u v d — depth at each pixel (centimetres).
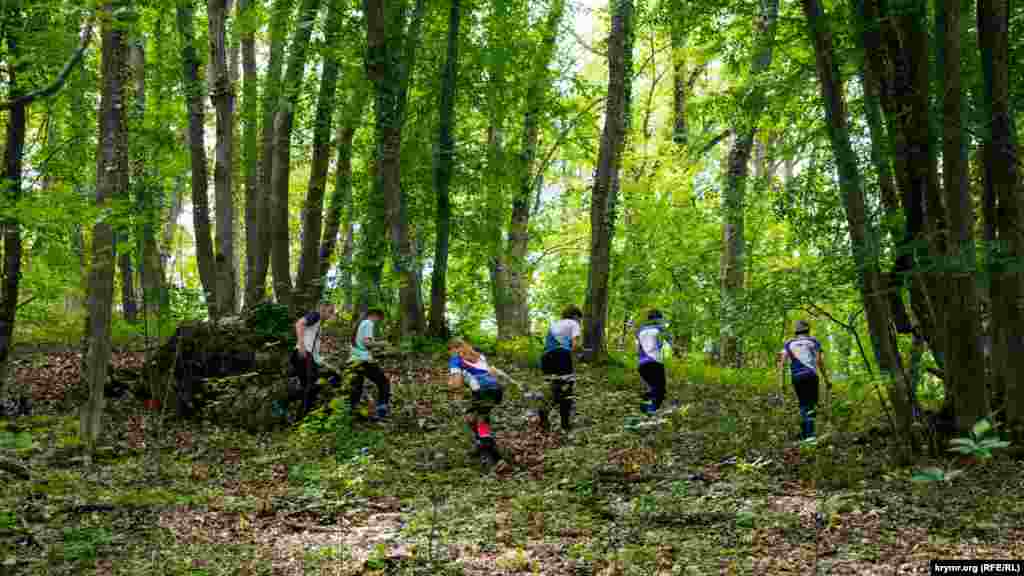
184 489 711
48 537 555
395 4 1395
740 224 1597
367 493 704
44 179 1138
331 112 1528
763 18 1107
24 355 1386
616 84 1444
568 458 796
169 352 1073
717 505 624
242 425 975
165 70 1441
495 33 1510
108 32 845
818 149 1011
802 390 876
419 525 595
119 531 587
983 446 407
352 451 838
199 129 1451
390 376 1230
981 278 782
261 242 1627
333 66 1502
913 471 723
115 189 842
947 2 738
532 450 868
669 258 2031
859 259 764
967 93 856
